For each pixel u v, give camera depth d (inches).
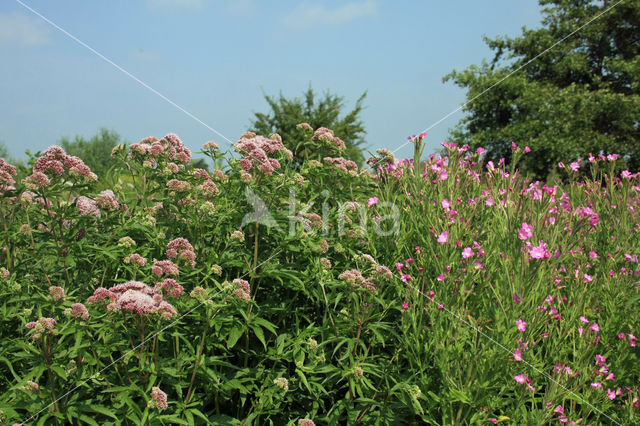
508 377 126.8
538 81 988.6
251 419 123.5
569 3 1010.7
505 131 933.2
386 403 127.0
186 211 158.2
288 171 168.7
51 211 151.3
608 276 157.9
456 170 164.7
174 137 178.4
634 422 130.8
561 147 810.8
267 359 141.3
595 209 189.2
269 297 150.0
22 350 126.7
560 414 133.0
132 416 107.1
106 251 135.9
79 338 114.0
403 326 137.6
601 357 134.6
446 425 121.5
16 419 109.8
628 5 877.8
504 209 151.7
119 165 178.7
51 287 124.3
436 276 145.2
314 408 131.0
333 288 142.6
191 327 129.2
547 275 133.0
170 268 129.1
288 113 1065.5
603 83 893.2
